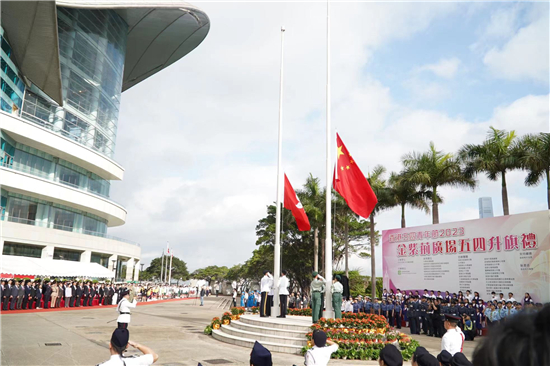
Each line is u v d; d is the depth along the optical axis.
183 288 70.00
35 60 37.56
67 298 33.03
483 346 1.40
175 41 63.28
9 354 11.76
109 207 50.38
